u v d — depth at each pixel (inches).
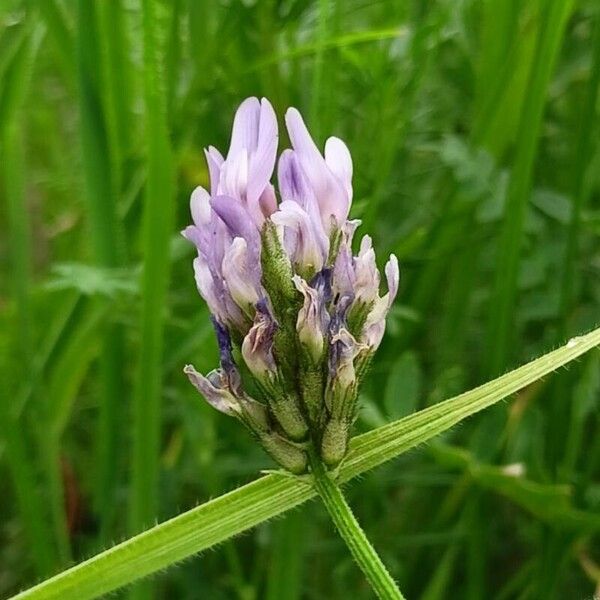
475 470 4.1
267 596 4.8
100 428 5.3
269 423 2.5
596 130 5.1
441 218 5.4
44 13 4.8
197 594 5.4
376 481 5.3
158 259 4.1
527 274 5.1
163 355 4.9
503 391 2.7
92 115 4.5
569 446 4.8
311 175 2.5
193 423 5.3
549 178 6.1
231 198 2.4
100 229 4.6
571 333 5.2
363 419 4.1
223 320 2.5
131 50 5.1
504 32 5.1
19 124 5.3
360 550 2.5
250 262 2.4
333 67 4.7
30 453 6.2
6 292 7.6
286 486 2.8
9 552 6.3
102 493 5.2
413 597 5.5
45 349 5.5
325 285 2.4
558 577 4.7
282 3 4.8
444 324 5.7
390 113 5.1
